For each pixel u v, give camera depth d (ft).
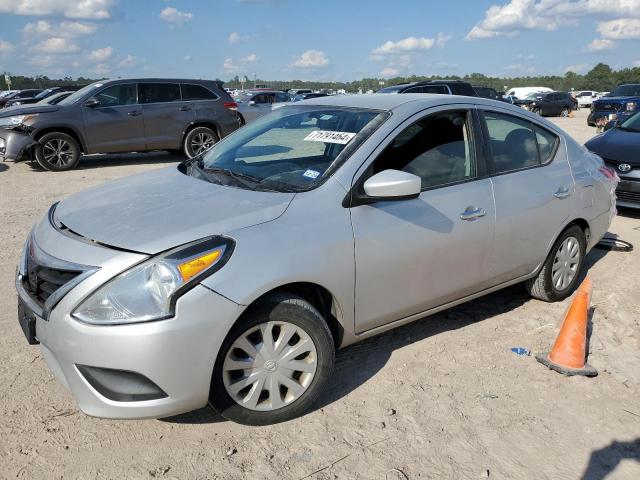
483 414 10.27
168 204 10.05
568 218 14.29
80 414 10.10
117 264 8.41
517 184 13.00
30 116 36.40
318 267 9.59
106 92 38.83
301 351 9.64
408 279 11.10
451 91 54.29
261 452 9.17
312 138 11.62
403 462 9.04
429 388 11.04
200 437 9.53
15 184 32.27
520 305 14.97
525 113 13.96
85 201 10.91
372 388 11.00
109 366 8.27
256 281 8.86
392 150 11.03
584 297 11.64
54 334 8.51
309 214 9.78
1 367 11.53
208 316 8.50
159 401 8.55
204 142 42.55
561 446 9.49
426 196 11.30
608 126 38.09
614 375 11.61
